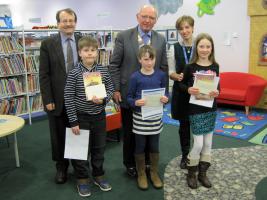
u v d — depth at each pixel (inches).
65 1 374.0
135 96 100.0
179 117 112.3
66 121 104.3
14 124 111.1
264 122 181.2
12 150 145.3
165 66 108.1
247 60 222.4
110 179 111.5
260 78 204.4
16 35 190.1
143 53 95.6
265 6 202.7
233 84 216.5
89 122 97.5
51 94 101.3
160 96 98.1
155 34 106.0
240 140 150.2
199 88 97.0
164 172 116.2
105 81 98.3
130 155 111.6
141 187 103.0
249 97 195.0
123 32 103.3
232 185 105.3
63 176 109.8
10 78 187.9
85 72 93.4
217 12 230.8
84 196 99.9
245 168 118.4
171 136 158.6
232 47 228.4
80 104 95.0
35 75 195.6
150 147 104.3
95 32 225.8
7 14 188.2
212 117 100.9
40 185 109.0
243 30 219.9
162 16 267.4
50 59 99.0
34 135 167.9
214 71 99.7
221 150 136.8
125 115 107.2
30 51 195.9
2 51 178.5
